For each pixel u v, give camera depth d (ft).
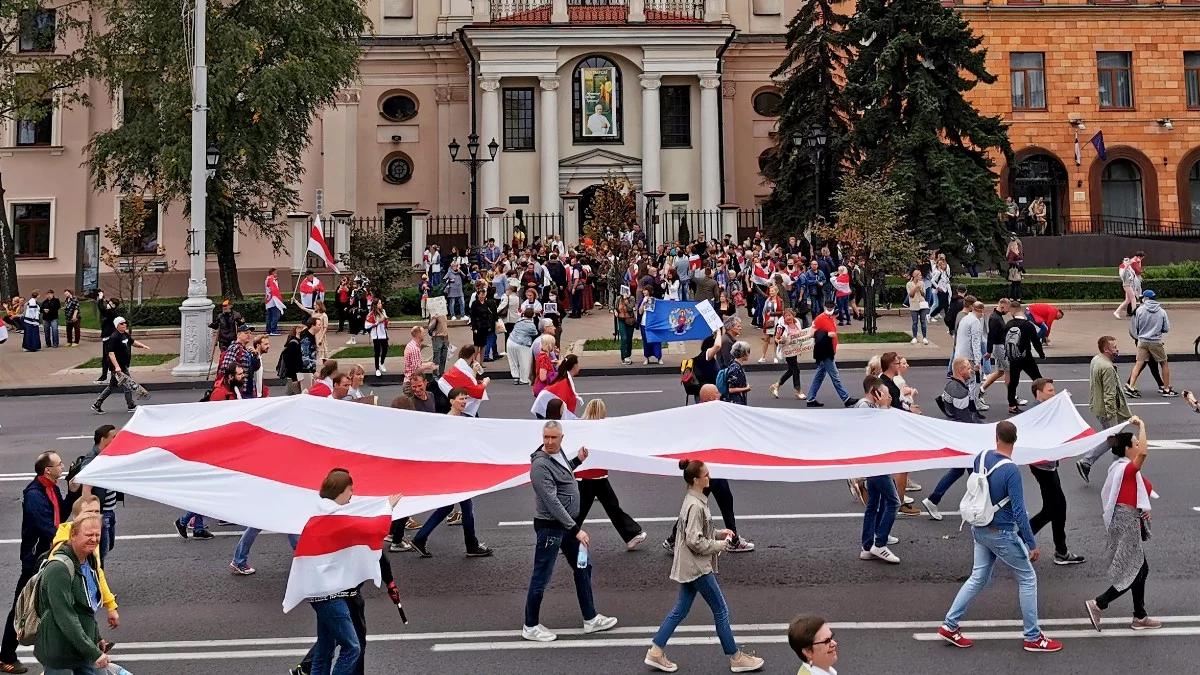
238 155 110.52
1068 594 28.99
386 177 159.43
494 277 96.58
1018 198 157.99
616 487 42.86
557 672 23.89
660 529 36.09
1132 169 161.27
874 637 25.73
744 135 164.25
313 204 157.58
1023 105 158.51
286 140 120.78
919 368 76.07
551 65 149.59
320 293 100.73
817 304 93.61
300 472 30.58
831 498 40.60
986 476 25.34
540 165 151.53
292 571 21.33
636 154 153.69
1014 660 24.11
